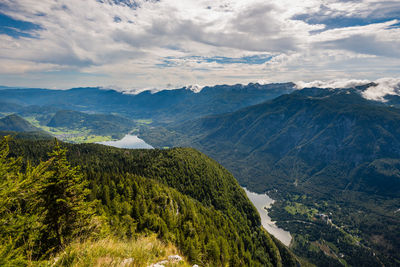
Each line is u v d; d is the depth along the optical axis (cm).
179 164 18125
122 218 6112
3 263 855
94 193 7900
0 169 1076
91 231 1827
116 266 1099
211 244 5656
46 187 1644
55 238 1497
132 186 9719
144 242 1697
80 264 1040
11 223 1080
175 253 1845
